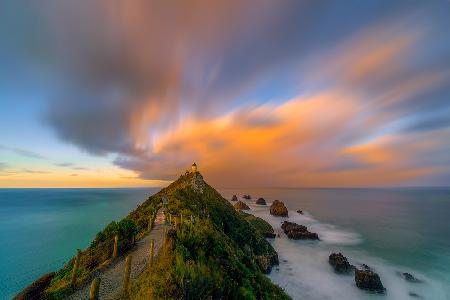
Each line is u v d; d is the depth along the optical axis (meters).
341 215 185.88
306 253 85.94
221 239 33.19
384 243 105.25
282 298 28.36
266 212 177.75
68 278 25.22
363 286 60.38
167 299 15.48
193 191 71.31
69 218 187.00
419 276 70.44
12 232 140.25
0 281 72.06
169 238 26.02
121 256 26.33
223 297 18.70
